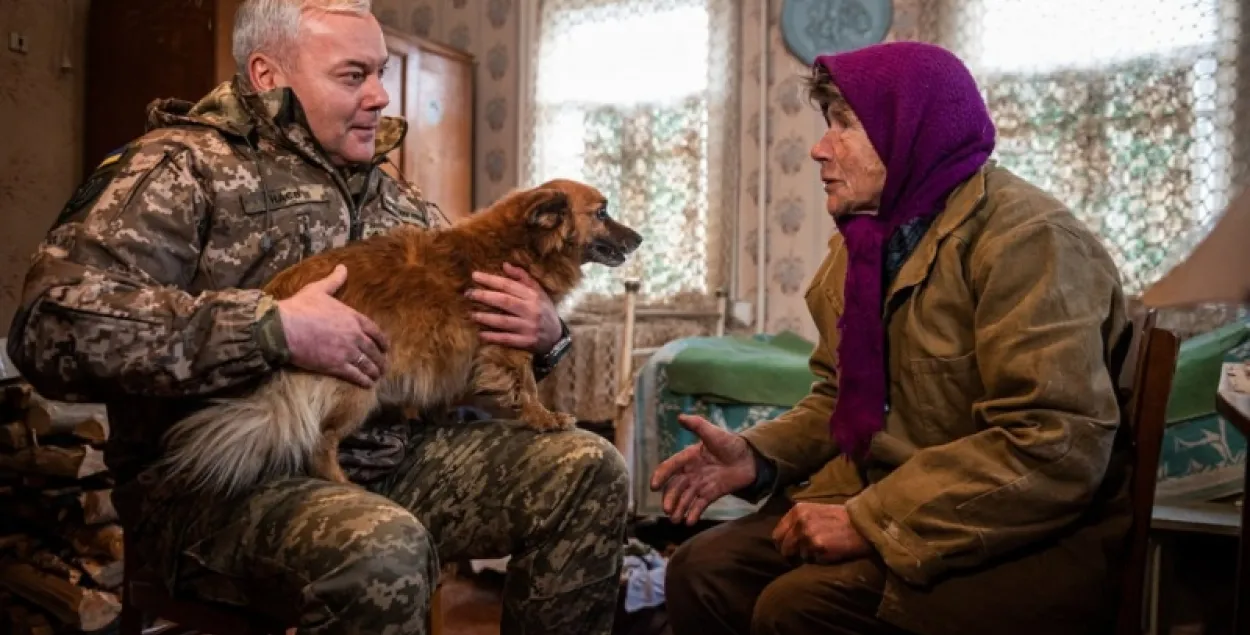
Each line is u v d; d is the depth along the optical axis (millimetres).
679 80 3994
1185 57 3146
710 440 1710
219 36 3188
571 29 4180
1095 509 1428
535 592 1609
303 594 1294
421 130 3920
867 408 1570
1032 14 3371
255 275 1576
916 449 1537
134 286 1353
